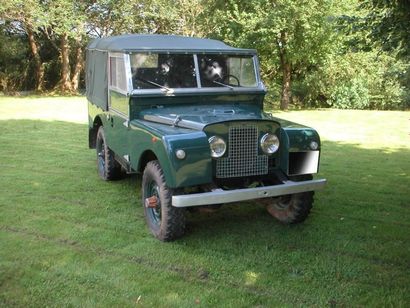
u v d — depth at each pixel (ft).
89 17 76.07
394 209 19.92
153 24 77.97
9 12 66.49
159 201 16.24
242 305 11.96
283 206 18.07
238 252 15.23
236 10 54.90
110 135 21.18
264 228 17.47
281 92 63.41
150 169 16.25
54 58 89.30
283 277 13.53
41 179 23.77
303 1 51.11
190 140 14.66
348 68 58.75
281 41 55.57
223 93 18.92
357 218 18.67
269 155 16.20
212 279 13.39
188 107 18.30
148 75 18.06
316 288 12.87
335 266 14.20
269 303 12.08
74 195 21.21
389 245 15.89
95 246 15.56
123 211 19.16
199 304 11.99
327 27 49.80
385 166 28.43
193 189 15.61
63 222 17.72
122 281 13.15
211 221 18.17
